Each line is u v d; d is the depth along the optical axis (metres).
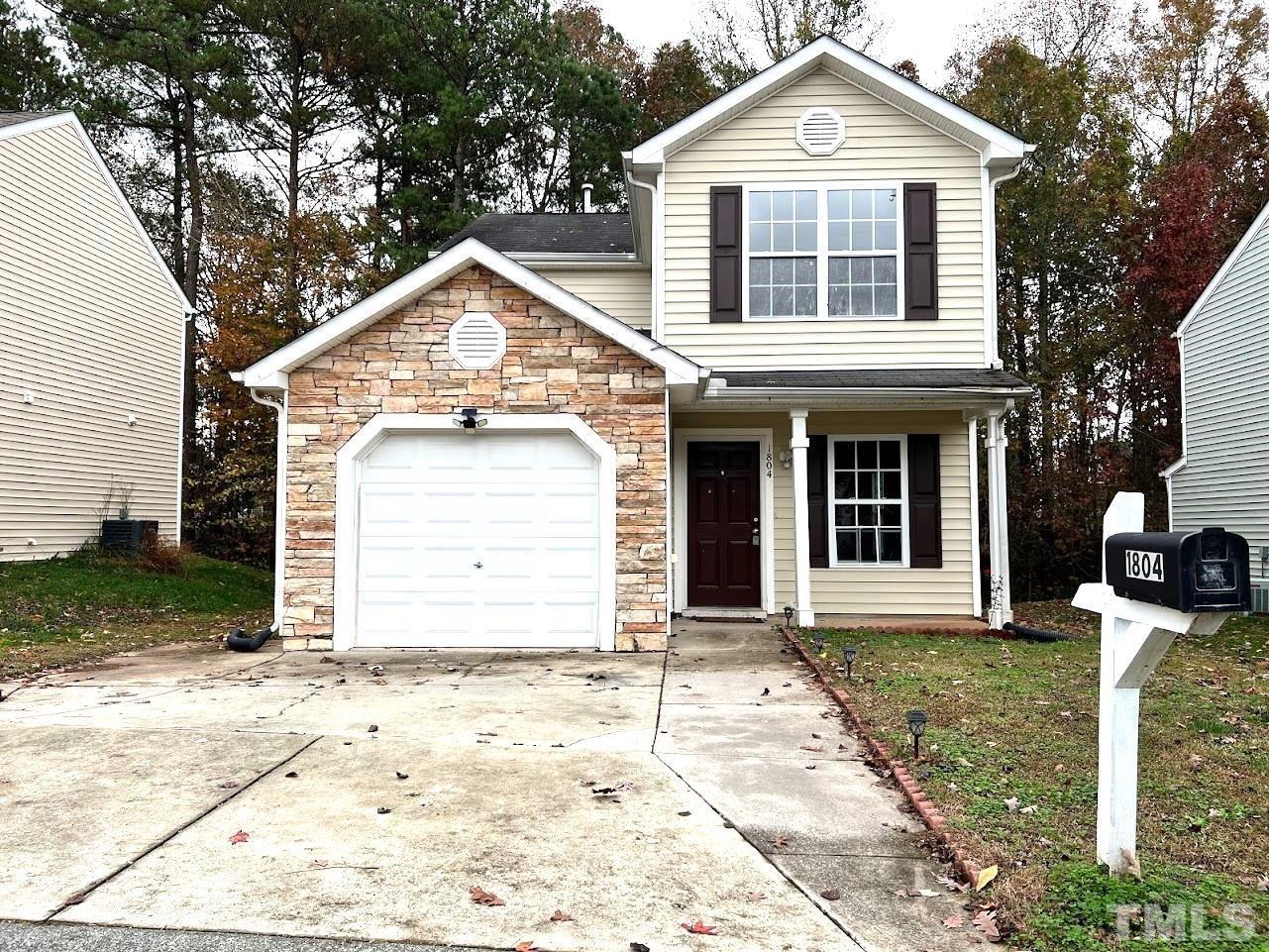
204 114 24.22
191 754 5.39
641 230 13.01
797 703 6.80
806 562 10.58
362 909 3.42
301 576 9.33
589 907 3.46
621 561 9.23
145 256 18.25
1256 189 20.08
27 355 14.64
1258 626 12.02
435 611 9.38
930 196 11.51
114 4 21.77
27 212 14.61
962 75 23.88
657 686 7.46
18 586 13.04
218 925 3.29
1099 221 21.20
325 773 5.05
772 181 11.67
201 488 22.47
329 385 9.37
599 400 9.30
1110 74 23.58
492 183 26.67
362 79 24.48
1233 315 14.45
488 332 9.37
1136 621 3.42
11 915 3.35
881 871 3.83
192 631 11.61
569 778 4.98
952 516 11.59
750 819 4.39
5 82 22.09
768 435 11.77
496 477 9.45
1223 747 5.39
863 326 11.45
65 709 6.56
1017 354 21.84
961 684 7.11
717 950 3.16
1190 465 15.87
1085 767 4.97
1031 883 3.56
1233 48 22.97
